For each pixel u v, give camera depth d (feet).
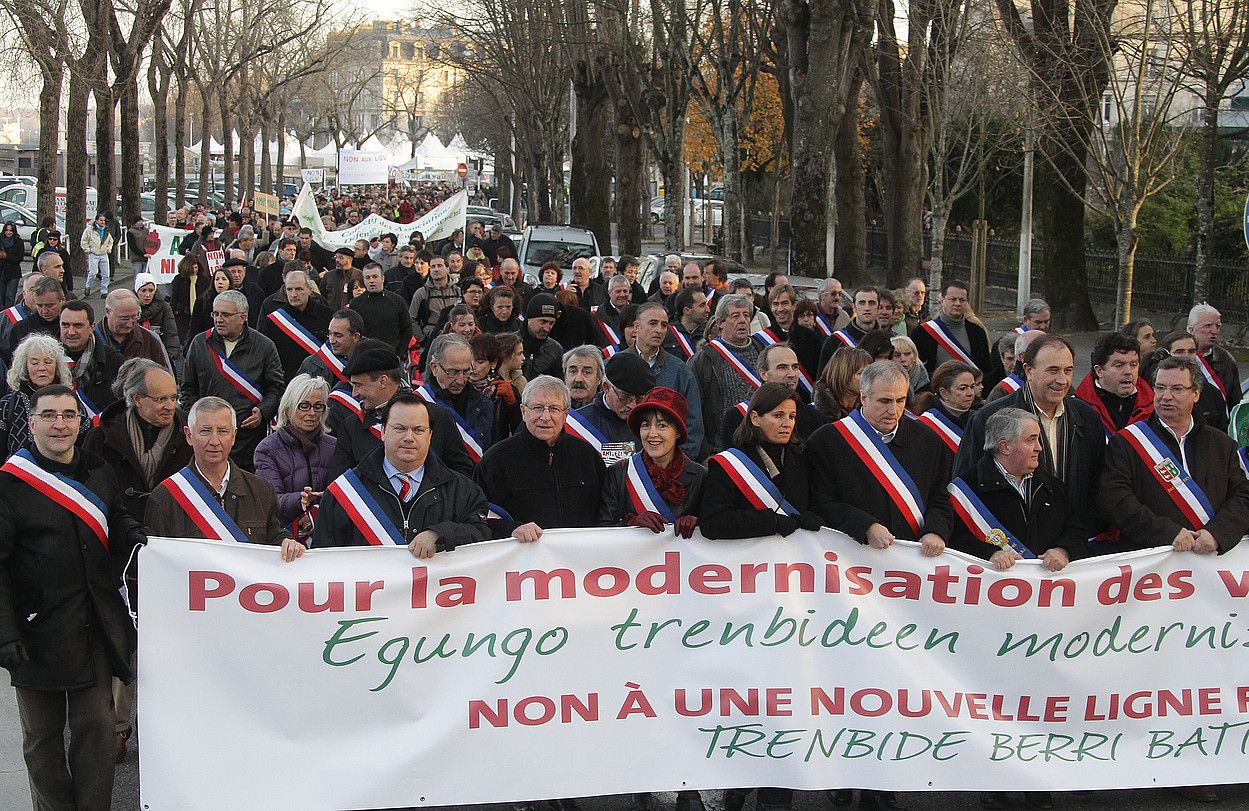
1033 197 106.01
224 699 18.31
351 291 43.96
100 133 109.91
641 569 19.19
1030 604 19.60
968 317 34.73
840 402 23.79
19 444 24.00
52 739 17.81
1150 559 19.86
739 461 19.03
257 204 141.38
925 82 81.05
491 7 155.74
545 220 176.24
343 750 18.61
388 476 19.39
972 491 20.10
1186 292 85.40
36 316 32.35
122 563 18.48
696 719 19.30
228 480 19.57
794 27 84.02
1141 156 59.88
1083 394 24.91
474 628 18.90
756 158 156.15
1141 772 19.92
